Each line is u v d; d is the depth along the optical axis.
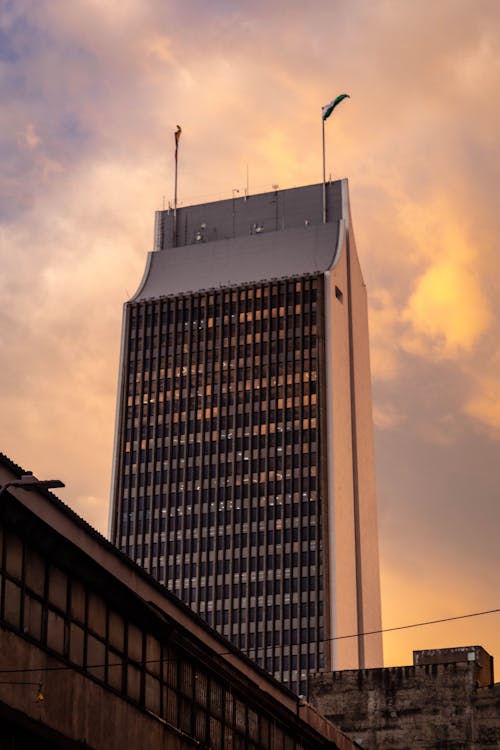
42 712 64.12
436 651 149.12
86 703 68.00
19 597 63.53
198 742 80.44
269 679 93.94
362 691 144.38
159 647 76.88
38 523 64.75
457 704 141.50
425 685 143.00
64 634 66.94
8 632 62.19
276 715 94.25
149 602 77.38
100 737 69.00
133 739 72.38
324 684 145.62
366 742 142.12
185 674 79.94
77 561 68.12
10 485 57.09
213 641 85.25
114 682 71.19
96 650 69.75
